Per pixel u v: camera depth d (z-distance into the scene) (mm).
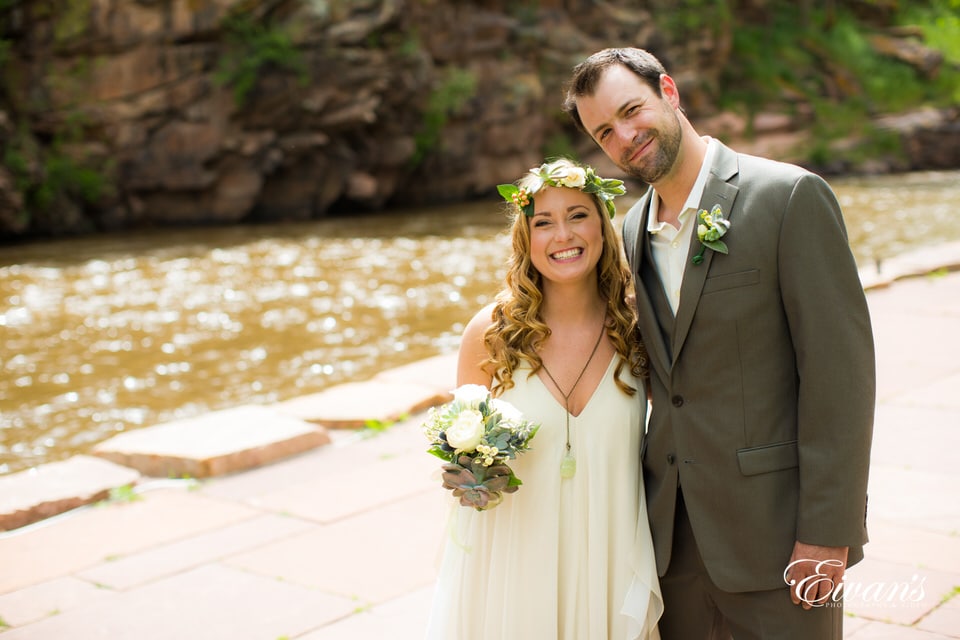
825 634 2678
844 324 2539
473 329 3086
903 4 38938
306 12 21469
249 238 19500
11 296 13930
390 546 4715
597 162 26953
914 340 8133
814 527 2547
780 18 35312
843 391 2529
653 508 2896
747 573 2691
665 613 2984
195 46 21109
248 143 21438
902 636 3604
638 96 2646
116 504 5449
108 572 4559
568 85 2775
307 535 4891
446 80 24453
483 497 2764
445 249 17562
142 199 21625
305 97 21562
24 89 20859
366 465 5898
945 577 4035
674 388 2781
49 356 10828
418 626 3926
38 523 5242
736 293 2643
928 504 4789
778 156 28844
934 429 5895
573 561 2943
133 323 12297
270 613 4090
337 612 4074
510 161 26516
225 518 5164
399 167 24453
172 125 21234
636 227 2914
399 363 10352
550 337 3004
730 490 2691
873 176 28547
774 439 2676
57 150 20812
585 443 2936
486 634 2984
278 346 11117
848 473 2529
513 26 25984
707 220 2641
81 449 8047
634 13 28719
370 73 22109
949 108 31688
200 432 6273
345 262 16375
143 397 9398
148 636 3934
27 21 20844
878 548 4340
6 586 4449
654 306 2844
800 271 2561
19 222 19500
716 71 30734
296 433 6207
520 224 2980
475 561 3012
